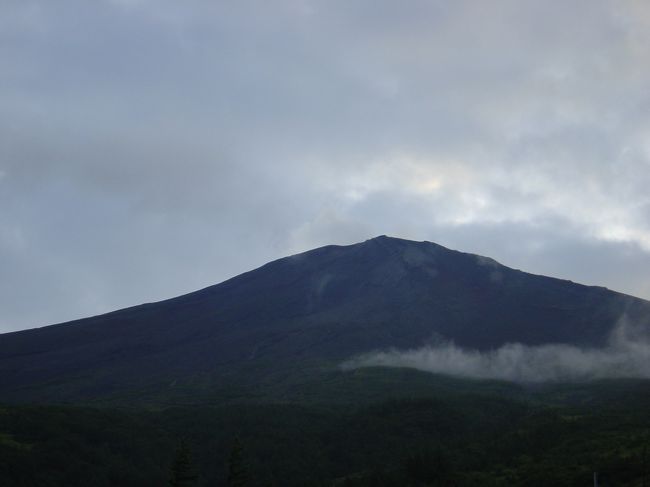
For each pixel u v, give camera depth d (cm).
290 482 12562
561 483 9944
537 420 13938
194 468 13050
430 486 11025
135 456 13500
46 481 11812
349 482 11650
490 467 11644
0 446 12719
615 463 10119
